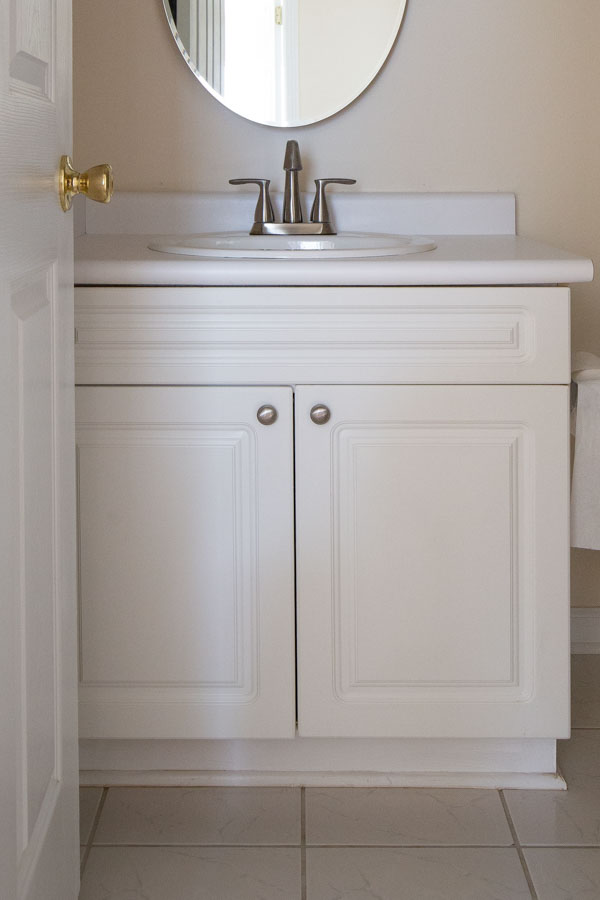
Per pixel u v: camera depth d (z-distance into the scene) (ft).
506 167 6.70
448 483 5.12
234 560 5.18
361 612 5.22
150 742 5.51
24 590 3.46
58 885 4.01
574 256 5.08
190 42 6.50
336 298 4.95
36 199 3.56
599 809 5.26
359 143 6.66
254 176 6.68
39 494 3.68
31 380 3.55
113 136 6.63
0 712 3.14
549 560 5.16
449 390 5.04
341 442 5.09
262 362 5.02
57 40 3.90
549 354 5.00
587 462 5.22
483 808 5.27
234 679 5.27
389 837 5.02
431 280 4.89
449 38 6.57
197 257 5.13
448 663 5.25
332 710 5.29
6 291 3.15
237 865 4.80
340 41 6.50
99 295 4.97
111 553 5.19
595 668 6.99
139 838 5.01
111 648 5.25
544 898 4.55
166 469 5.12
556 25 6.56
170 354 5.03
